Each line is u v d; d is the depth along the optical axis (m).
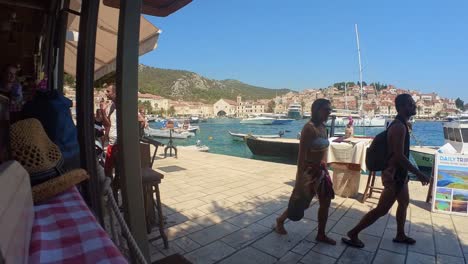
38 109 1.70
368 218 3.63
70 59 6.55
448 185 5.02
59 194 1.21
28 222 0.79
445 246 3.78
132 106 1.67
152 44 5.00
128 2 1.60
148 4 2.58
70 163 1.72
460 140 14.13
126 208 1.74
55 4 3.70
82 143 1.94
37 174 1.20
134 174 1.73
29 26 4.20
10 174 0.73
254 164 9.38
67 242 0.83
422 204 5.57
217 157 10.91
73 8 3.82
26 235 0.73
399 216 3.81
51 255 0.76
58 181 1.18
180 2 2.56
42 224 0.92
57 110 1.72
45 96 1.81
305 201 3.70
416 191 6.50
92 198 1.90
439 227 4.43
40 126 1.38
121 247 1.82
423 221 4.68
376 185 6.82
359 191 6.35
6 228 0.54
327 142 3.63
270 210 4.98
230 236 3.95
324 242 3.80
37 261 0.72
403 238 3.83
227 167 8.81
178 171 8.16
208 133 55.94
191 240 3.80
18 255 0.58
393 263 3.34
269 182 6.95
